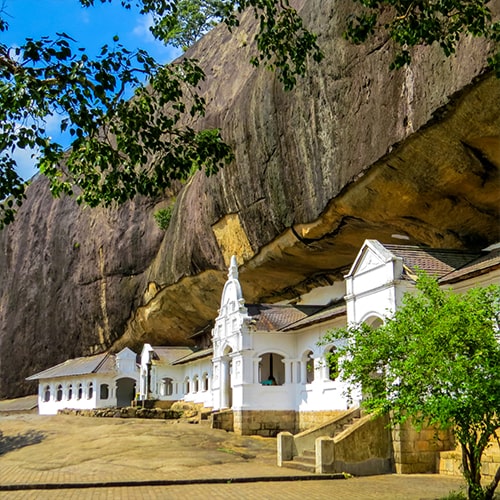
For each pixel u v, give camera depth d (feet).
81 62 34.45
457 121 56.34
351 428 56.70
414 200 67.51
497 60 42.01
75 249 177.37
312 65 74.18
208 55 144.36
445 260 64.69
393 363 36.70
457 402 32.99
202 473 56.70
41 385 179.01
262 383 94.02
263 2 43.68
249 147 89.97
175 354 148.97
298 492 45.42
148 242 157.48
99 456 68.49
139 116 40.27
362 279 65.31
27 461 69.87
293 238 86.74
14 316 196.24
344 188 71.46
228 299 99.71
